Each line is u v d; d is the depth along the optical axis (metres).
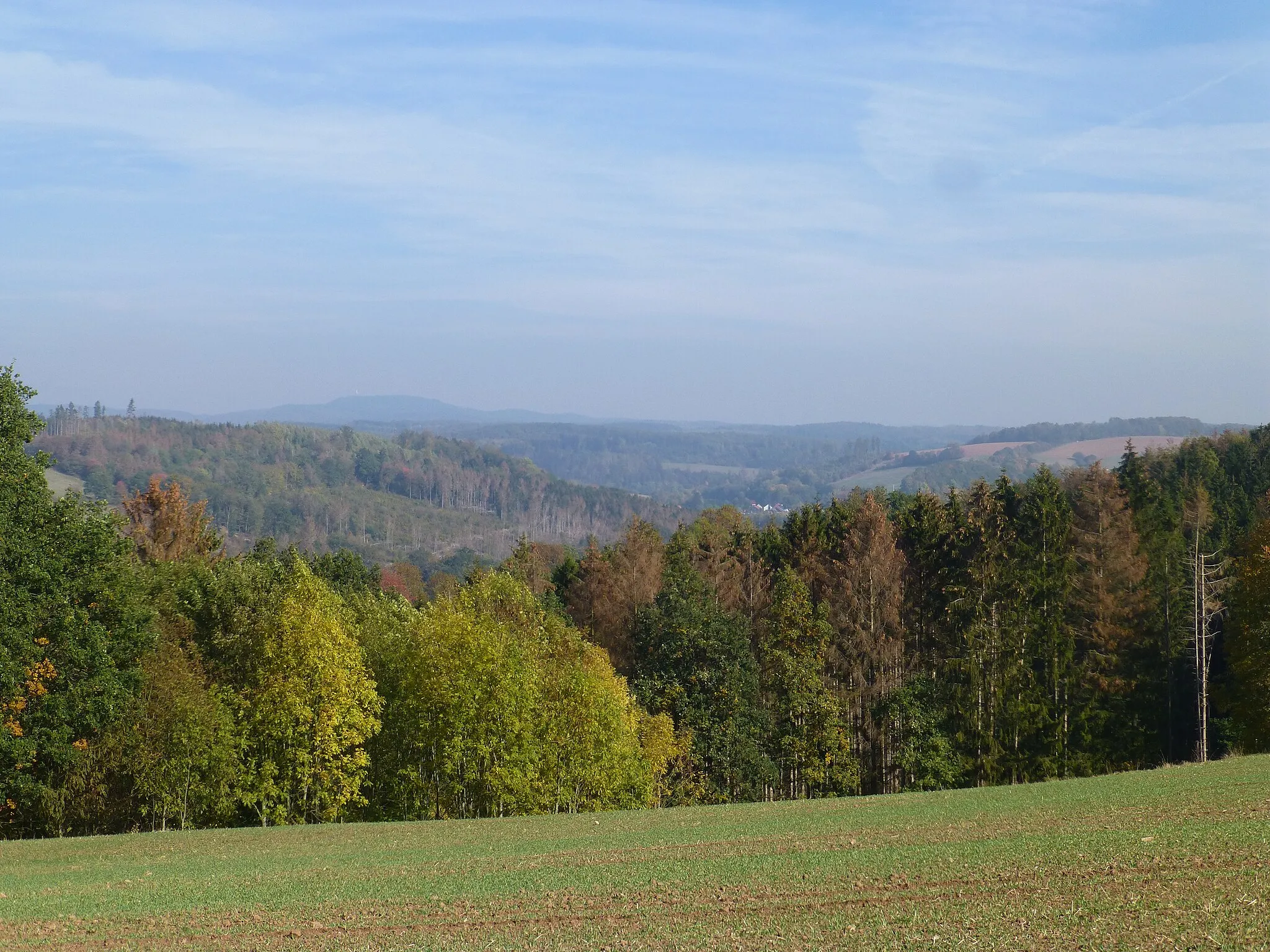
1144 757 65.50
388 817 50.12
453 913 22.89
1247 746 55.81
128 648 41.53
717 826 36.16
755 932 19.83
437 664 48.94
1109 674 66.75
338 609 52.25
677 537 94.44
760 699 68.19
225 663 49.25
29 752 35.97
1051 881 21.97
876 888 22.88
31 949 21.11
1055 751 65.31
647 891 24.17
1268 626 54.34
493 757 49.00
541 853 31.17
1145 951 16.94
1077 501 79.81
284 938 21.34
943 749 64.06
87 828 44.47
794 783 67.38
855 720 69.75
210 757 44.38
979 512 80.12
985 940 18.12
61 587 37.84
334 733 45.91
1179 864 22.56
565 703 52.31
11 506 36.22
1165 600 70.25
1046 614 69.31
